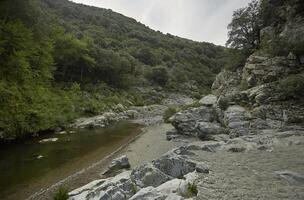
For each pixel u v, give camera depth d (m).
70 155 24.44
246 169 13.55
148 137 33.47
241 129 26.20
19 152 25.48
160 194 9.87
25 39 39.31
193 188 10.23
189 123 32.12
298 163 14.41
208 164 14.62
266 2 47.88
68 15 146.12
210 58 174.00
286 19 42.25
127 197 11.16
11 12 39.47
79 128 41.66
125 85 92.31
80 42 71.69
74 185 16.62
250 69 36.62
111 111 59.66
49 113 37.72
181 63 149.38
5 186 16.66
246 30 51.72
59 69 69.00
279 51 35.69
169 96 104.81
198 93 115.38
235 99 33.06
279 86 29.33
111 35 146.00
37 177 18.30
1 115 28.80
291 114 26.50
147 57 136.00
